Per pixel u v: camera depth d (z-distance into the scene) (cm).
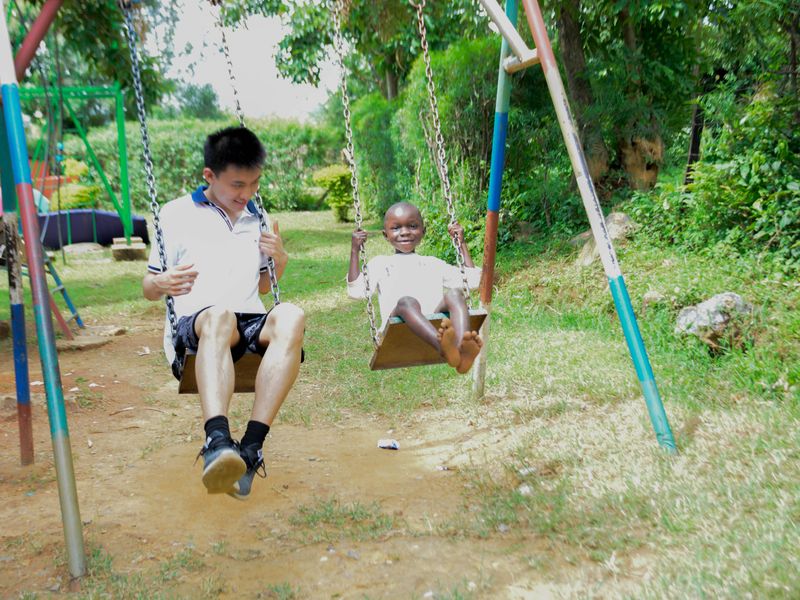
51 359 310
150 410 549
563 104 409
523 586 279
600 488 355
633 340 400
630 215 875
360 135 1820
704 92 1038
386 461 437
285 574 300
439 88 1184
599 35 1028
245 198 338
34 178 1484
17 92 330
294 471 420
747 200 750
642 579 272
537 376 564
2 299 1017
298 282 1109
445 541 324
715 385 489
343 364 657
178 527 346
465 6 1163
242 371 340
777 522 292
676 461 372
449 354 335
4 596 284
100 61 898
